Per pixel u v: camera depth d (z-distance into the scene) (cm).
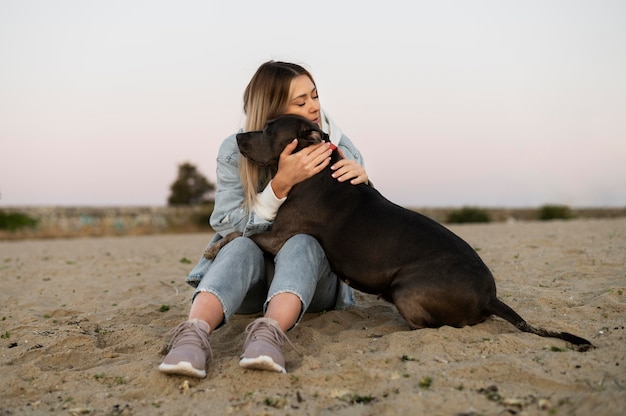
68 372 344
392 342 352
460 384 290
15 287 687
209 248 420
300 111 445
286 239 410
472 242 959
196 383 319
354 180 414
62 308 547
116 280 702
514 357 317
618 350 321
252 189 425
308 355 353
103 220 2253
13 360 379
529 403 265
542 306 447
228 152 441
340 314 450
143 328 442
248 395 297
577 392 273
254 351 314
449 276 360
